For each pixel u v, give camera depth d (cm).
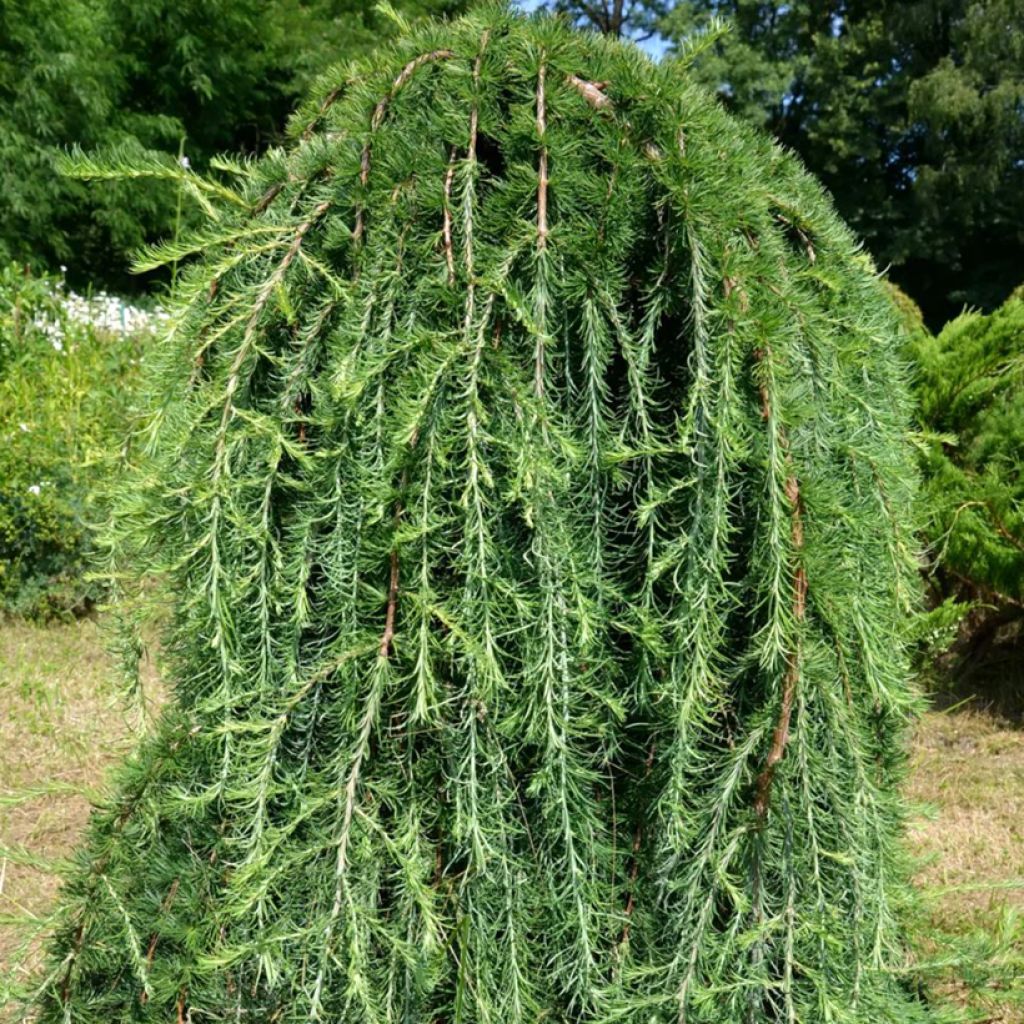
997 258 1877
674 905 167
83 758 385
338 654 164
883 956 186
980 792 384
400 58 179
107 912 177
